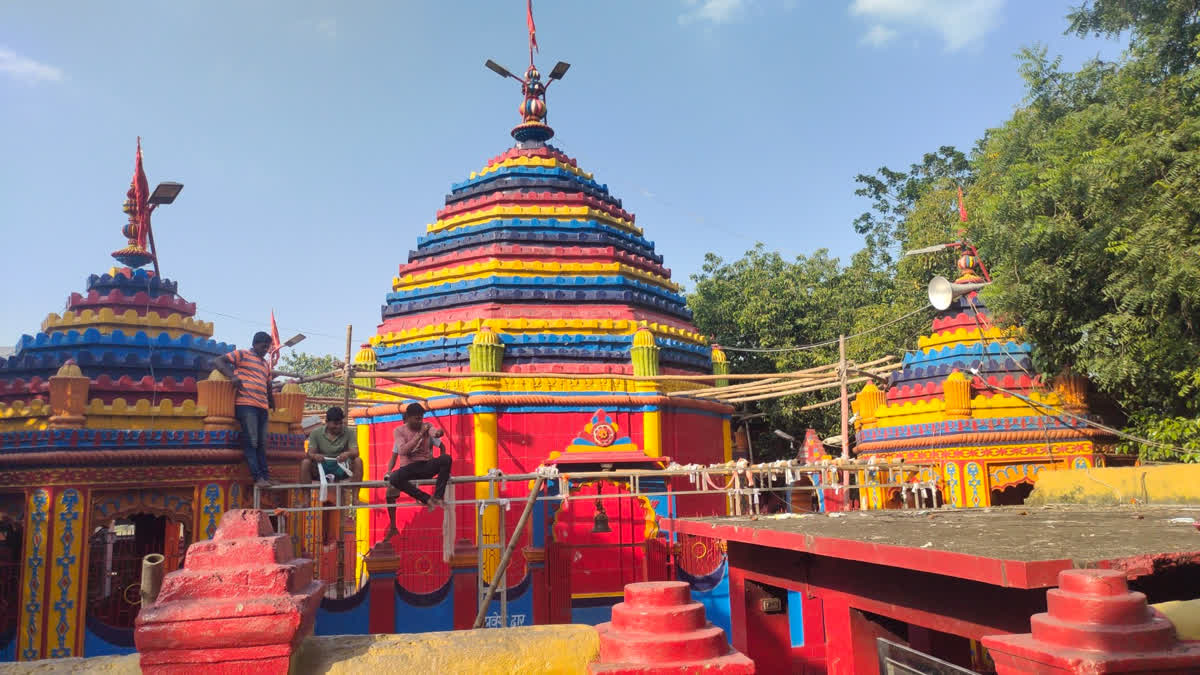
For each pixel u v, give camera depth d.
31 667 2.76
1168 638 2.51
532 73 22.97
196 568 2.79
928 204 27.31
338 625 11.97
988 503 14.25
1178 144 11.67
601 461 15.04
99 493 10.93
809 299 29.28
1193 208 11.22
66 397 10.80
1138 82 12.79
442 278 19.39
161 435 11.26
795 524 8.01
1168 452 13.06
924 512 9.80
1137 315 12.35
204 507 11.51
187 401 11.64
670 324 19.73
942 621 5.46
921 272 26.55
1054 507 9.75
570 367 17.03
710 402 19.09
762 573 9.09
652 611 2.75
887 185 36.59
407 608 12.43
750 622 12.27
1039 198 12.95
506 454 16.11
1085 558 4.04
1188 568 4.91
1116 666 2.37
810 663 12.13
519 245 19.38
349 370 15.87
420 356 17.64
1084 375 14.17
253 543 2.86
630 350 17.41
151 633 2.63
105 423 11.06
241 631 2.64
